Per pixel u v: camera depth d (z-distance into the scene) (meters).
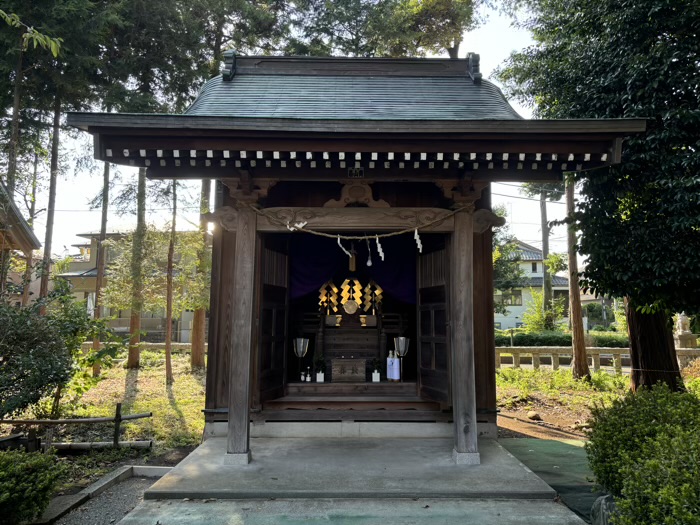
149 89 11.92
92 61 9.76
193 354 13.44
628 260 5.97
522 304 30.33
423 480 4.30
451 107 5.61
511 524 3.54
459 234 4.96
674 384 7.57
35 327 5.09
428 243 6.05
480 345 5.96
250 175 4.92
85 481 4.84
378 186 5.81
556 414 8.34
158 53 11.61
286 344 6.41
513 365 14.39
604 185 6.29
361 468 4.64
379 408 5.98
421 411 5.95
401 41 14.24
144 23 11.32
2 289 6.05
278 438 5.84
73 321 6.12
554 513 3.75
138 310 12.37
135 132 4.24
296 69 6.62
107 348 6.80
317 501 3.97
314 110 5.38
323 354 7.00
